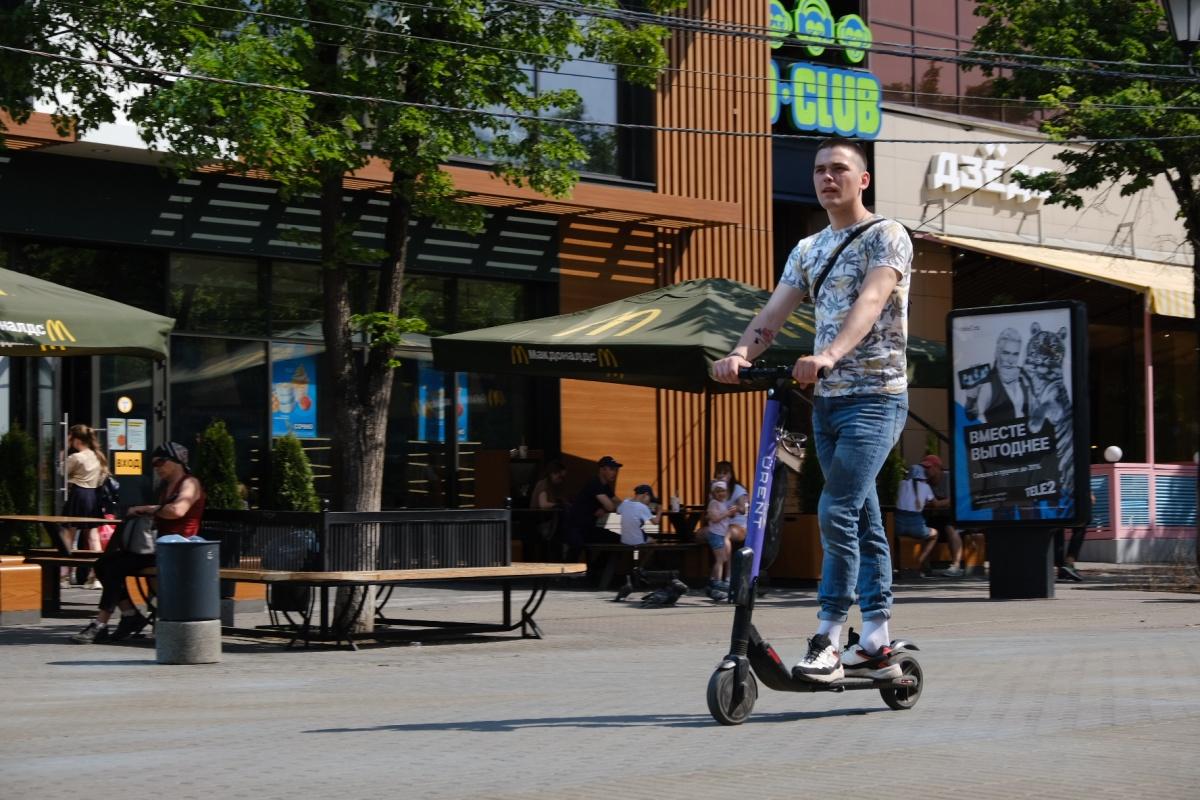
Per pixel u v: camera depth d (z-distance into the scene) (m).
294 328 19.80
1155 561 25.50
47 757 5.65
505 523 12.14
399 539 11.53
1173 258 28.88
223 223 18.92
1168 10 16.47
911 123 25.83
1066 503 16.58
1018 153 27.14
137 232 18.27
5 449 16.83
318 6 12.15
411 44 12.20
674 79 22.52
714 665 9.77
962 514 17.06
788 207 24.89
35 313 11.89
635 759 5.36
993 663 9.33
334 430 12.53
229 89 11.48
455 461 21.05
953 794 4.62
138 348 12.44
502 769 5.17
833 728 6.13
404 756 5.51
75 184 17.78
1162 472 25.80
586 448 21.81
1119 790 4.70
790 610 15.38
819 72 24.52
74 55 12.88
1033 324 16.81
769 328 6.43
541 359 17.12
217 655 10.22
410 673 9.48
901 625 13.16
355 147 11.95
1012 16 19.77
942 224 26.17
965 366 17.14
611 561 18.47
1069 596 17.31
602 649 11.31
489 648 11.45
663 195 21.56
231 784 4.92
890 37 25.92
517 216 21.33
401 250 12.79
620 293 22.34
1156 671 8.77
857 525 6.28
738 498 16.95
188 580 10.12
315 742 5.95
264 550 11.56
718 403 22.89
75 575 17.72
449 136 12.19
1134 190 19.64
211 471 17.28
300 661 10.41
